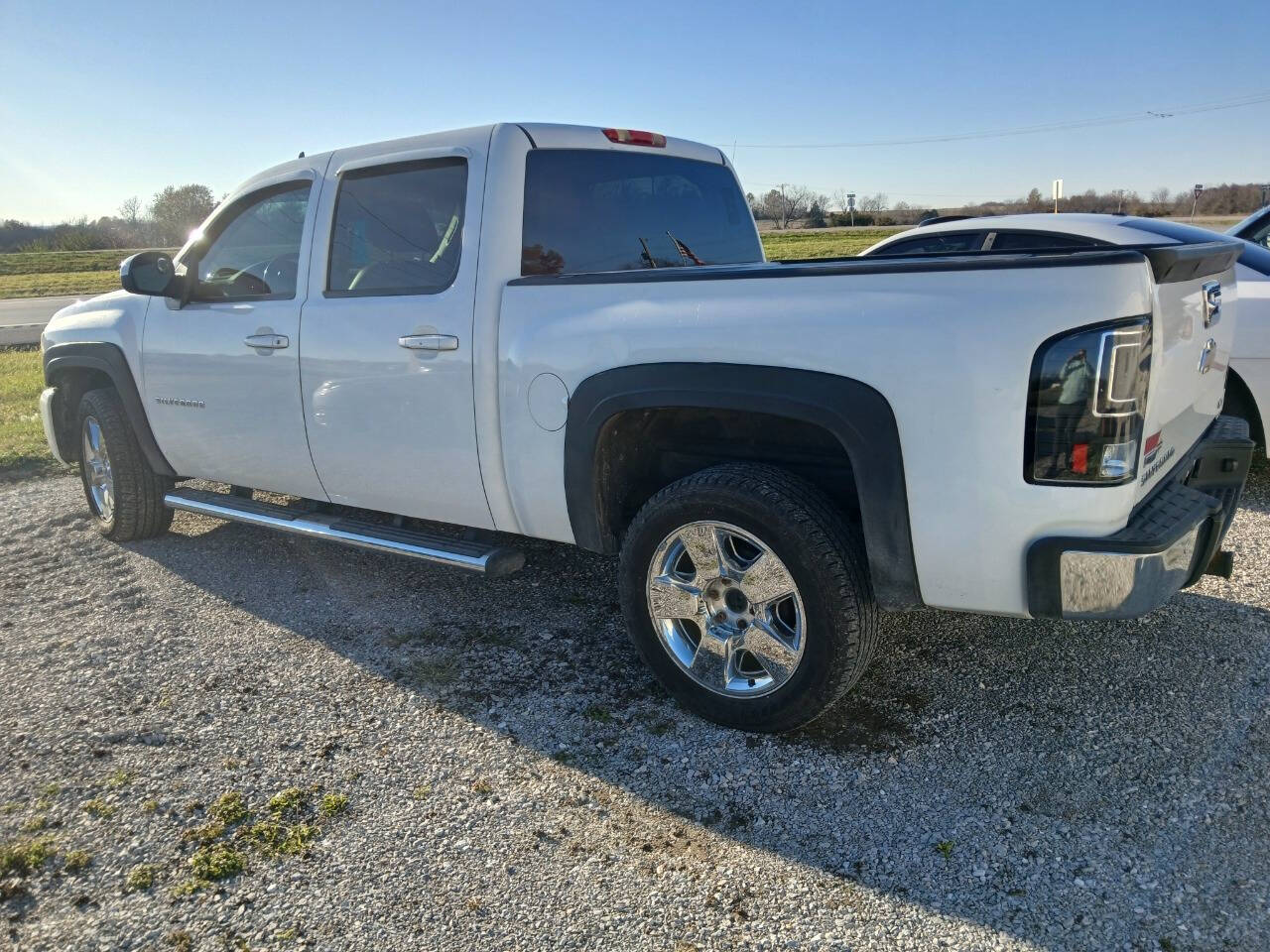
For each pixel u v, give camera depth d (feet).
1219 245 9.24
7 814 8.80
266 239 13.50
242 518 14.33
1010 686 10.44
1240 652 10.95
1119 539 7.68
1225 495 10.57
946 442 7.92
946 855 7.81
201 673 11.47
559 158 11.55
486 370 10.78
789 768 9.11
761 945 6.93
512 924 7.23
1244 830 7.91
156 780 9.26
